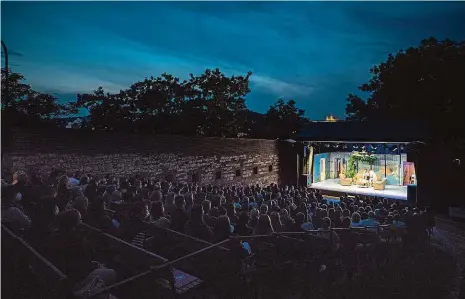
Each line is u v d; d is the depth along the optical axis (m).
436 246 10.72
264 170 24.58
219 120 27.70
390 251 8.75
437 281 8.20
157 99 24.77
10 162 11.91
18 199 7.11
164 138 17.69
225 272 5.71
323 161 27.64
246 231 6.98
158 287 4.57
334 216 9.12
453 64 23.23
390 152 21.94
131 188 9.38
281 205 10.66
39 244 4.95
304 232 7.04
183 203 7.77
